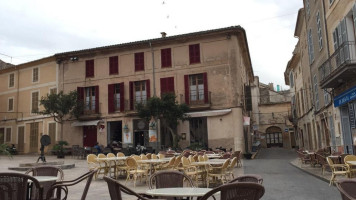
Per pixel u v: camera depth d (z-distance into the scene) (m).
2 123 35.09
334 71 13.47
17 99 34.19
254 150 34.41
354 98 12.97
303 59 27.34
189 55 26.48
